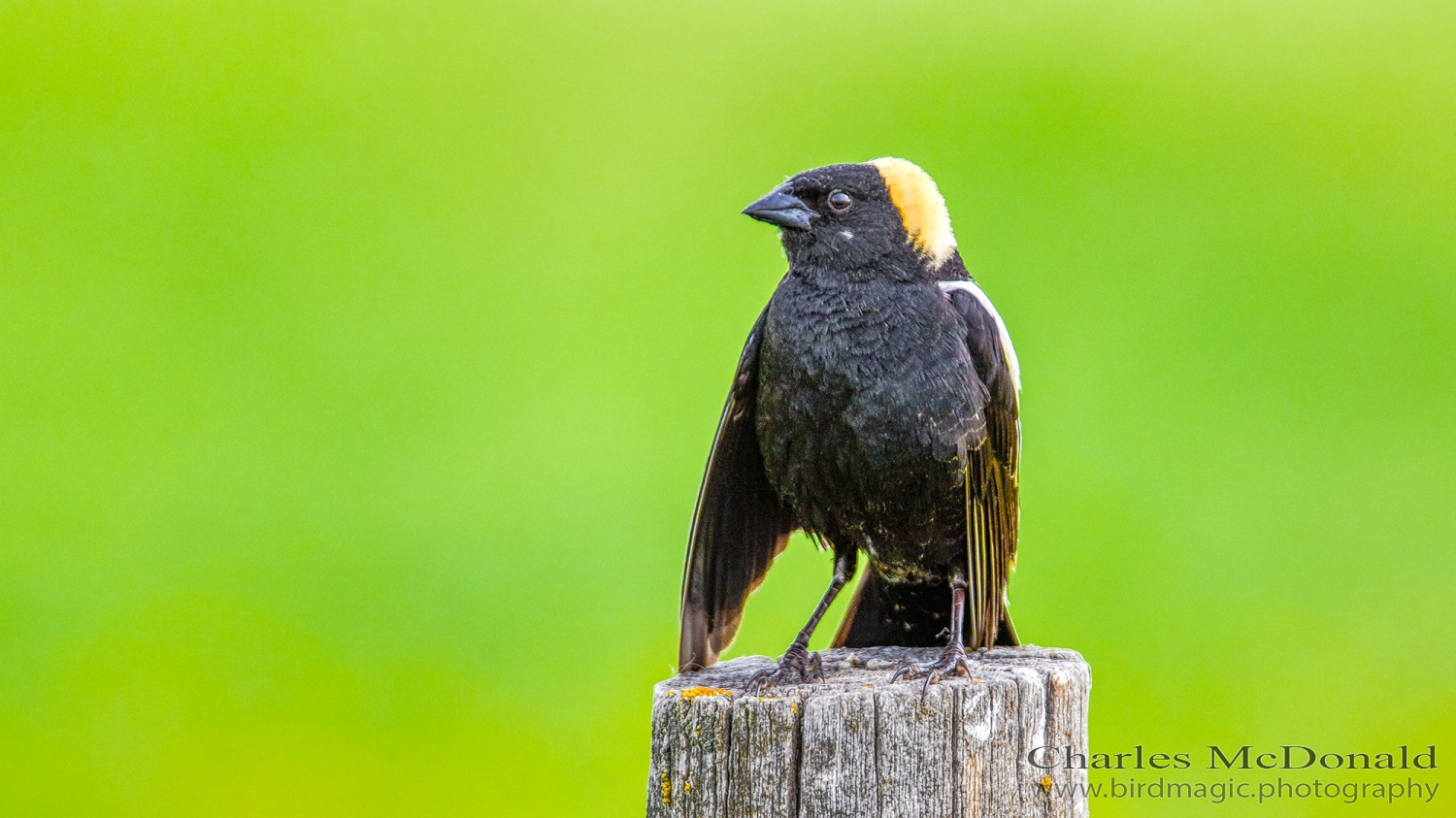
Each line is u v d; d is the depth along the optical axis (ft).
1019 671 19.49
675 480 44.70
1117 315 49.47
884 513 23.18
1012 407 23.02
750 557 24.44
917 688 18.94
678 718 18.92
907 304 22.61
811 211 22.98
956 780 18.60
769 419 23.24
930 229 23.39
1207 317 49.80
